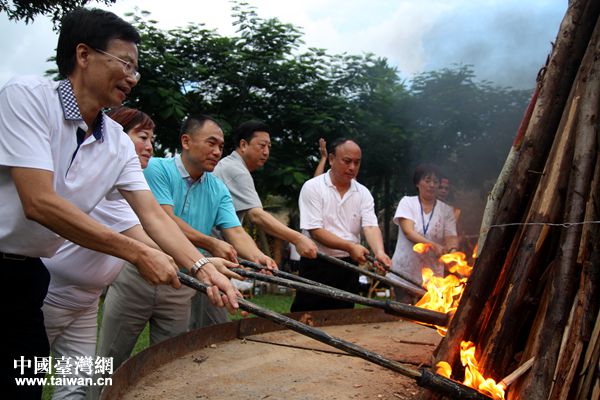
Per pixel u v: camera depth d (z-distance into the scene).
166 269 2.11
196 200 3.50
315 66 11.55
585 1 2.35
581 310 2.01
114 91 2.17
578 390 1.98
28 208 1.97
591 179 2.13
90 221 2.03
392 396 2.41
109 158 2.33
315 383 2.53
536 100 2.47
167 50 10.77
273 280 2.77
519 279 2.18
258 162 4.13
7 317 2.13
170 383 2.41
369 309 3.98
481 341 2.26
